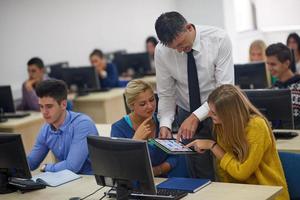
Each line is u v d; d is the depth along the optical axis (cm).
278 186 281
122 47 938
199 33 329
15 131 571
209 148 298
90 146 275
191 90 337
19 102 705
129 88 314
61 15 802
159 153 323
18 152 305
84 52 848
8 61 715
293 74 435
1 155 311
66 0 812
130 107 319
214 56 329
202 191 275
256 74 527
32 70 662
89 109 687
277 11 1080
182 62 334
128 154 255
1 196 307
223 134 291
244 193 266
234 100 285
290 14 1067
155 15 1030
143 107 313
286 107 372
